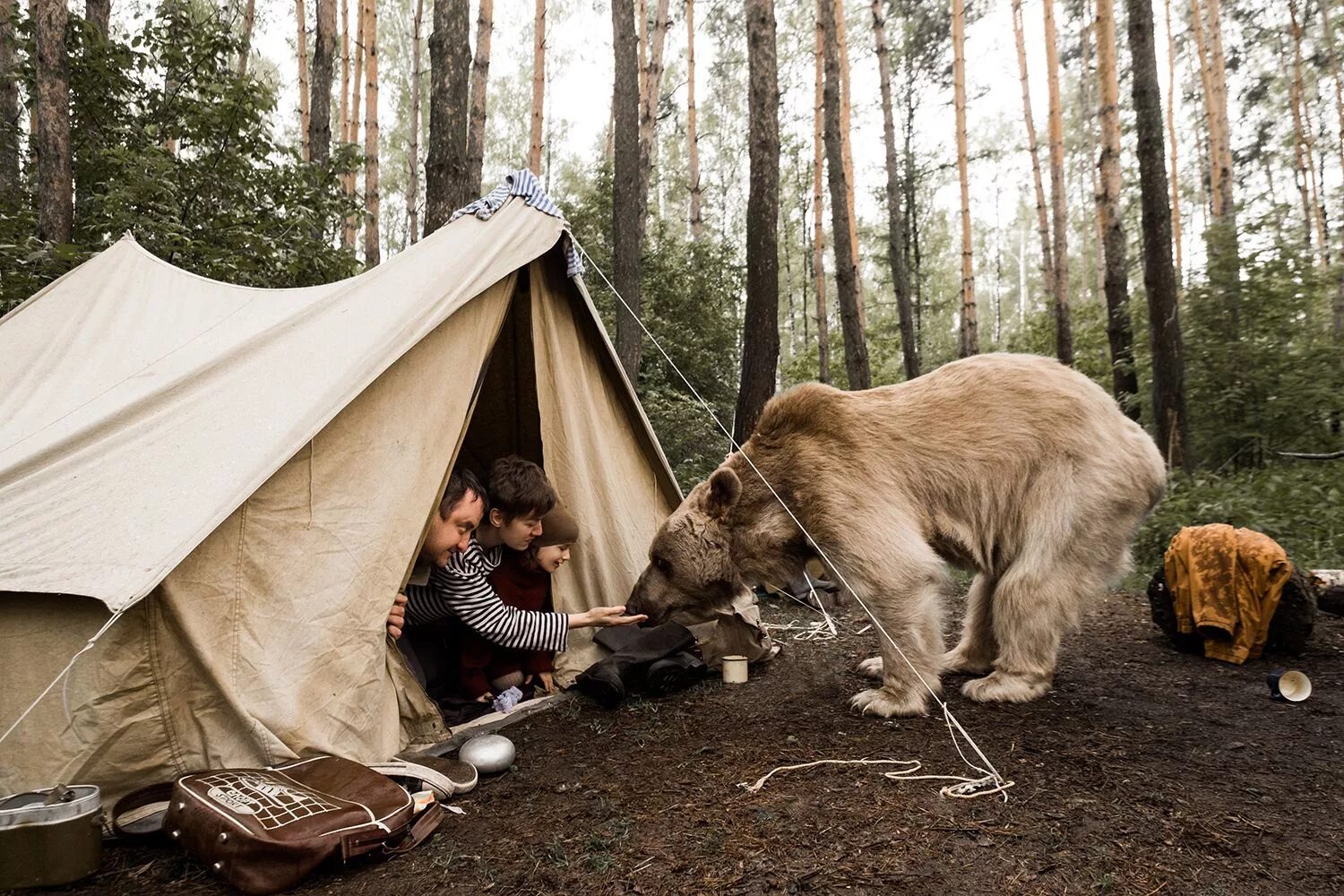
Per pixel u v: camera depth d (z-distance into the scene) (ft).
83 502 8.98
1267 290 36.73
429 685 13.07
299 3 67.56
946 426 11.82
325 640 9.68
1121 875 7.29
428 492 11.10
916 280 96.58
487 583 12.56
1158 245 33.24
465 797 9.52
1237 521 25.59
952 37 63.41
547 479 12.98
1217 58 66.33
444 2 27.84
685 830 8.39
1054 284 73.97
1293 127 86.79
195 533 8.40
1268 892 6.98
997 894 7.02
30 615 8.38
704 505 12.64
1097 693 12.71
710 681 14.08
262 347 11.27
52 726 8.36
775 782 9.53
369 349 10.63
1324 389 34.22
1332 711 11.73
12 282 22.27
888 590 11.34
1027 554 11.74
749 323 34.35
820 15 65.51
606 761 10.52
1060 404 11.68
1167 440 33.22
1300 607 14.21
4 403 12.26
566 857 7.89
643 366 52.54
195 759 8.86
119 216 24.50
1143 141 33.40
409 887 7.47
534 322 14.11
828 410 12.12
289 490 9.69
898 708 11.57
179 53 28.07
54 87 23.91
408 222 80.53
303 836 7.45
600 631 14.40
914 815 8.55
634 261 39.93
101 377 12.25
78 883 7.71
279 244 27.94
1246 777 9.42
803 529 11.85
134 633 8.46
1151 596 15.72
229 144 28.60
